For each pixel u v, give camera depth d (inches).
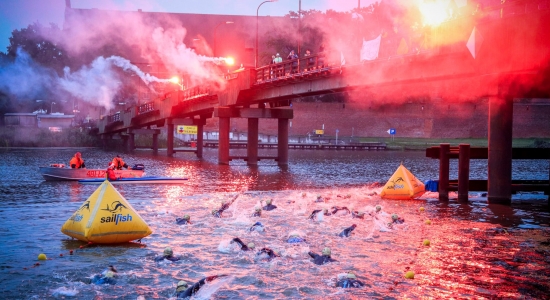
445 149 1109.1
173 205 1018.1
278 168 2111.2
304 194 1164.5
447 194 1106.1
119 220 677.3
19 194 1194.6
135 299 495.2
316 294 511.8
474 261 625.0
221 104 2263.8
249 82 2012.8
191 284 530.6
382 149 3986.2
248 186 1413.6
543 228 820.6
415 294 514.3
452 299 502.9
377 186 1440.7
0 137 3944.4
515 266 606.9
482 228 816.3
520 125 4685.0
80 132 4271.7
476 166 2358.5
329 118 4940.9
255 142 2245.3
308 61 1729.8
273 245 684.7
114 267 578.9
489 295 513.3
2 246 669.9
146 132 3380.9
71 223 691.4
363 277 560.7
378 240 721.0
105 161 2527.1
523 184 1080.8
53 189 1293.1
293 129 4953.3
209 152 3437.5
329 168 2145.7
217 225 806.5
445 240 729.0
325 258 612.4
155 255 631.8
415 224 839.1
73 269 577.3
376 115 4911.4
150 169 1987.0
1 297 496.4
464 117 4805.6
